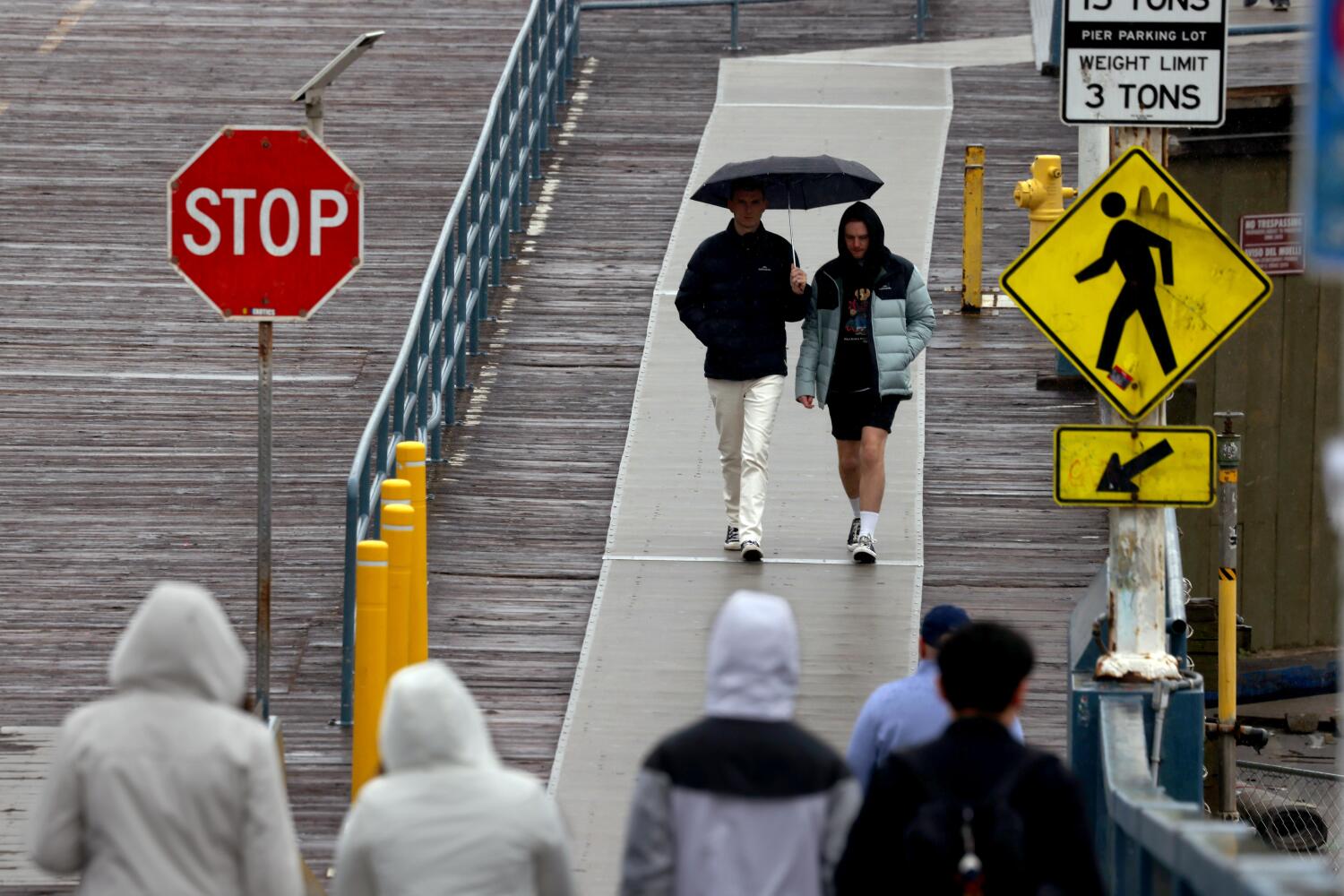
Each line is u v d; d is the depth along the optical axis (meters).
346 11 83.75
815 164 43.16
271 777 18.22
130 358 53.84
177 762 17.89
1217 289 26.42
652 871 17.41
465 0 85.94
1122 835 24.02
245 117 70.88
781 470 48.56
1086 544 44.47
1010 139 70.12
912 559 43.50
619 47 82.25
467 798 17.42
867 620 40.31
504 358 54.19
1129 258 26.50
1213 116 26.64
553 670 38.59
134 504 45.97
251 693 36.53
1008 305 57.38
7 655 38.56
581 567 43.38
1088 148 50.59
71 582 42.03
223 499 46.34
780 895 17.28
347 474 47.75
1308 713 54.12
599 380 53.06
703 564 43.44
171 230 30.52
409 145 69.00
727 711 17.69
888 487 47.12
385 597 31.80
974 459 48.75
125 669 18.25
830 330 43.06
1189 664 28.06
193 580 42.44
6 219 62.34
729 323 43.06
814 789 17.52
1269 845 41.16
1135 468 26.73
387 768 17.88
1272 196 55.84
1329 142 10.79
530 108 67.00
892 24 86.31
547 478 47.81
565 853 17.80
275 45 78.88
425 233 62.12
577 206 64.56
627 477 47.91
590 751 35.12
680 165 68.19
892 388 42.84
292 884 18.27
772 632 17.73
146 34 79.62
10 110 70.88
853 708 36.16
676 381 52.94
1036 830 17.81
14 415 50.34
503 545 44.38
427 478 47.56
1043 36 79.56
